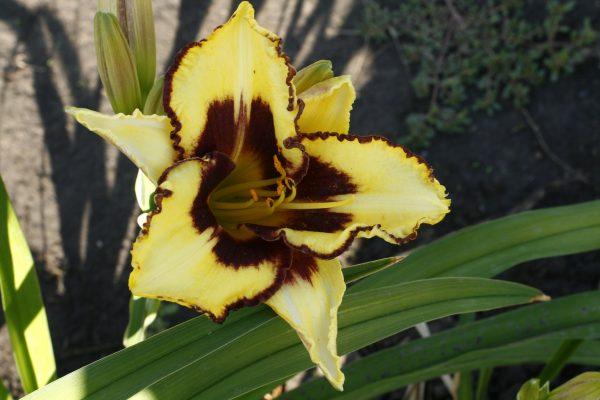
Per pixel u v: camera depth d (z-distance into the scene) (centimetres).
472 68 89
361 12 97
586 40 87
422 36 92
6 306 48
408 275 50
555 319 48
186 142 36
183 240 35
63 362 76
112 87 41
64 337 77
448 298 42
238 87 37
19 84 91
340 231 38
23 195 85
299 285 37
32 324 48
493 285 42
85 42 94
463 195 83
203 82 36
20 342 48
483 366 52
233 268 36
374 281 50
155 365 38
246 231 38
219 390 40
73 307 79
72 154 87
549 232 50
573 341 50
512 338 48
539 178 83
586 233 50
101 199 85
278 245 37
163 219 34
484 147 86
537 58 90
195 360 38
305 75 39
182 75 35
